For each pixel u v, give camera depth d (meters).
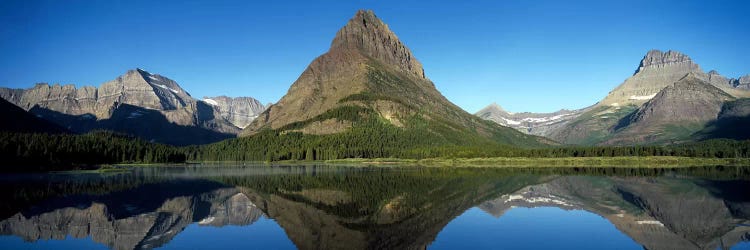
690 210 83.56
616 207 87.38
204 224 72.44
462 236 61.88
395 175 172.62
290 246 57.59
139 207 90.38
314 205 91.06
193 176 173.75
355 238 61.41
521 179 150.62
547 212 81.38
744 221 72.62
